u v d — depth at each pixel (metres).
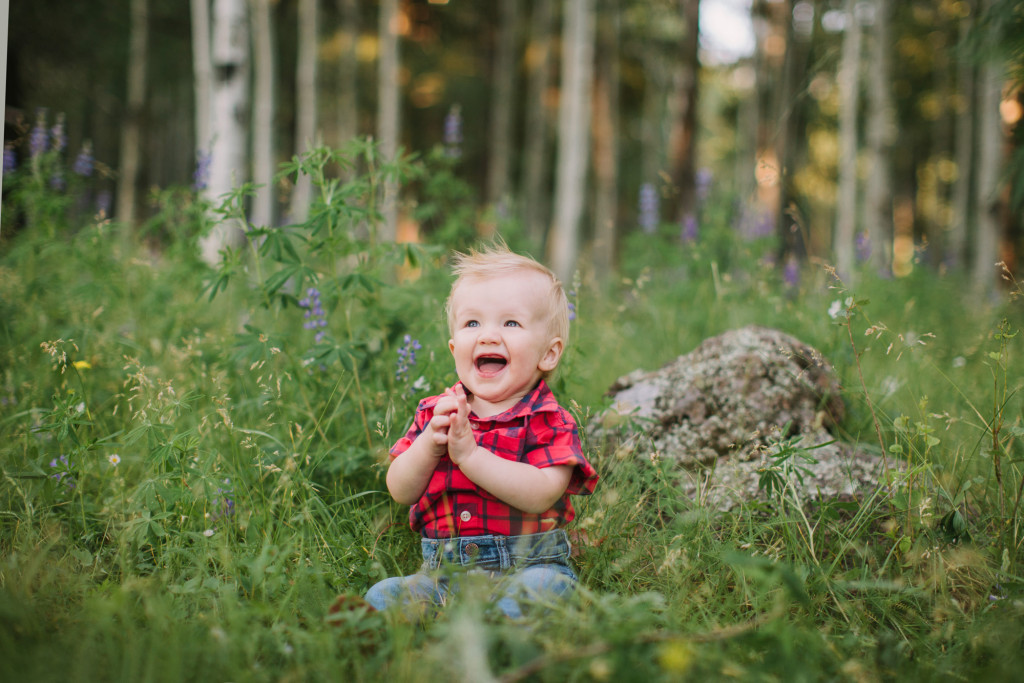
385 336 3.15
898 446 2.36
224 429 2.71
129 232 4.98
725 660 1.60
